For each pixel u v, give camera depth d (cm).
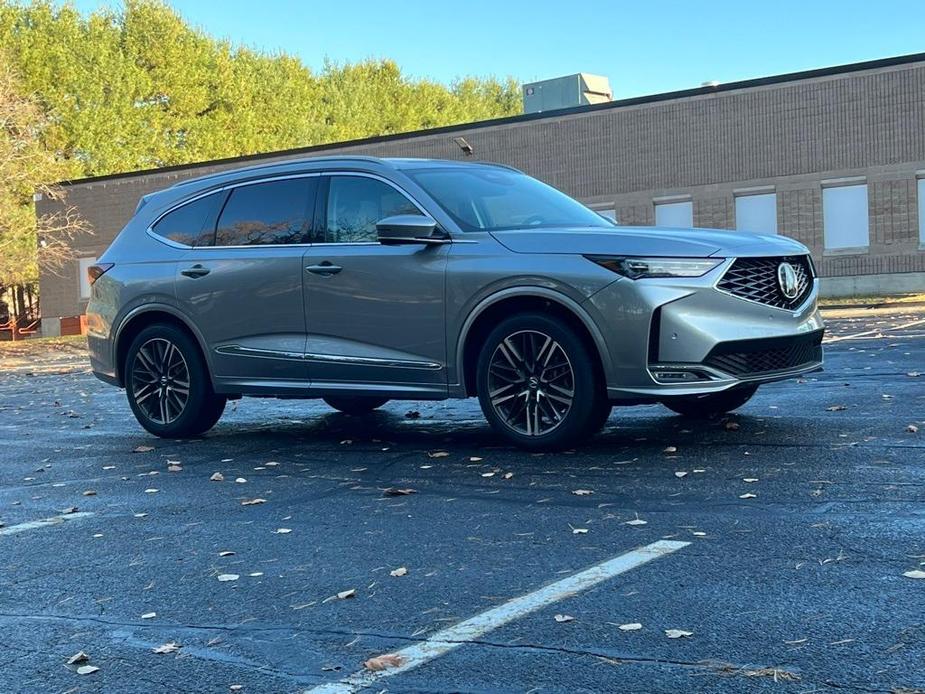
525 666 298
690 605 340
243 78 5638
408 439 741
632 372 595
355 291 688
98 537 494
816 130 2820
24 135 3556
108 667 320
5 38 4719
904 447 575
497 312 646
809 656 291
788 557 386
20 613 380
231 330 751
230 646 331
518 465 603
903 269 2733
